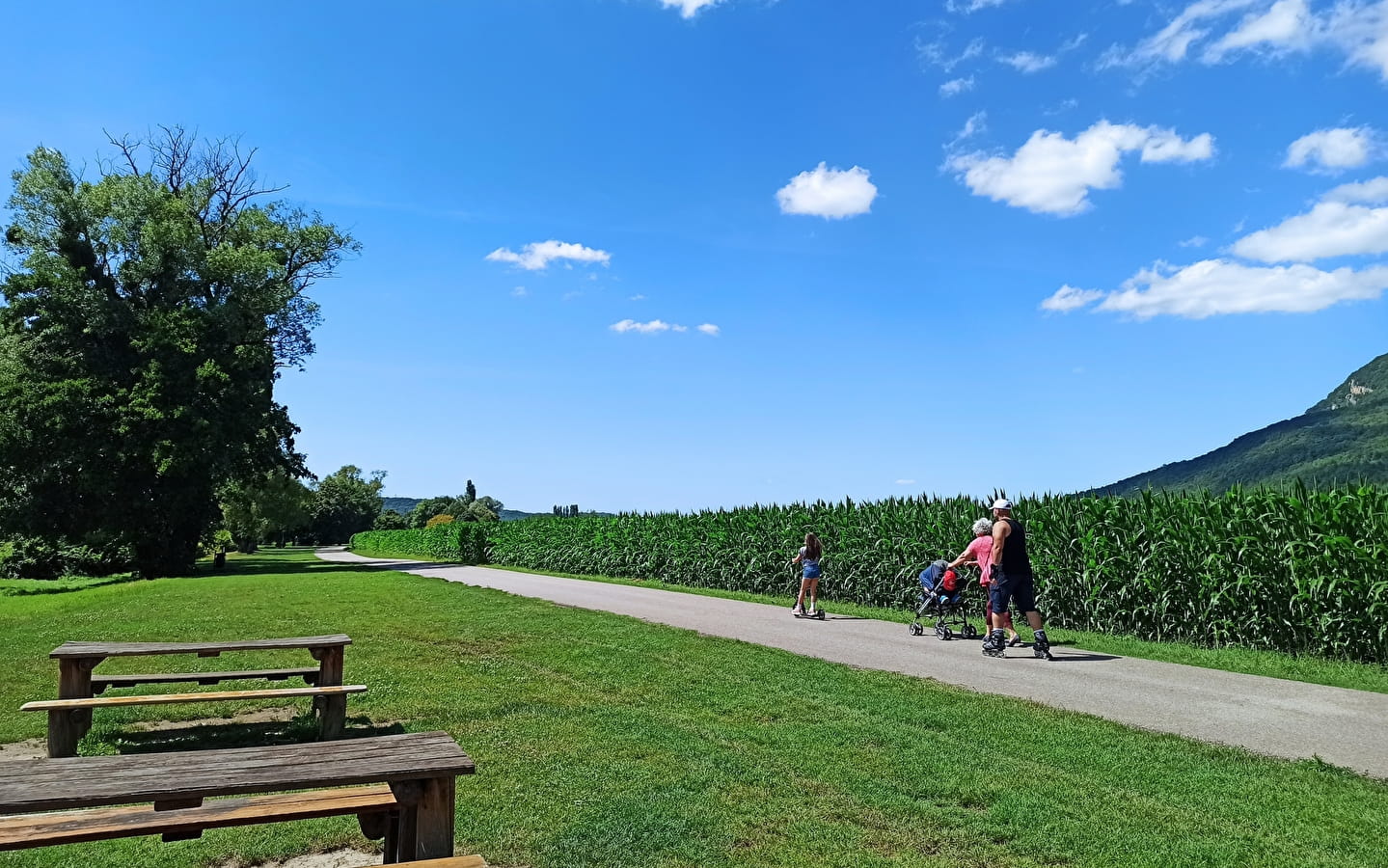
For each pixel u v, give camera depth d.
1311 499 11.56
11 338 37.69
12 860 4.37
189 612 16.70
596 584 26.09
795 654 10.80
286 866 4.42
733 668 9.66
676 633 12.70
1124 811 4.91
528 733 6.78
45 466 37.06
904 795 5.23
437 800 3.67
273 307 42.75
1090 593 13.88
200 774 3.45
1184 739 6.50
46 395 35.44
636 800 5.12
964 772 5.64
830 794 5.24
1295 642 11.41
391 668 9.98
